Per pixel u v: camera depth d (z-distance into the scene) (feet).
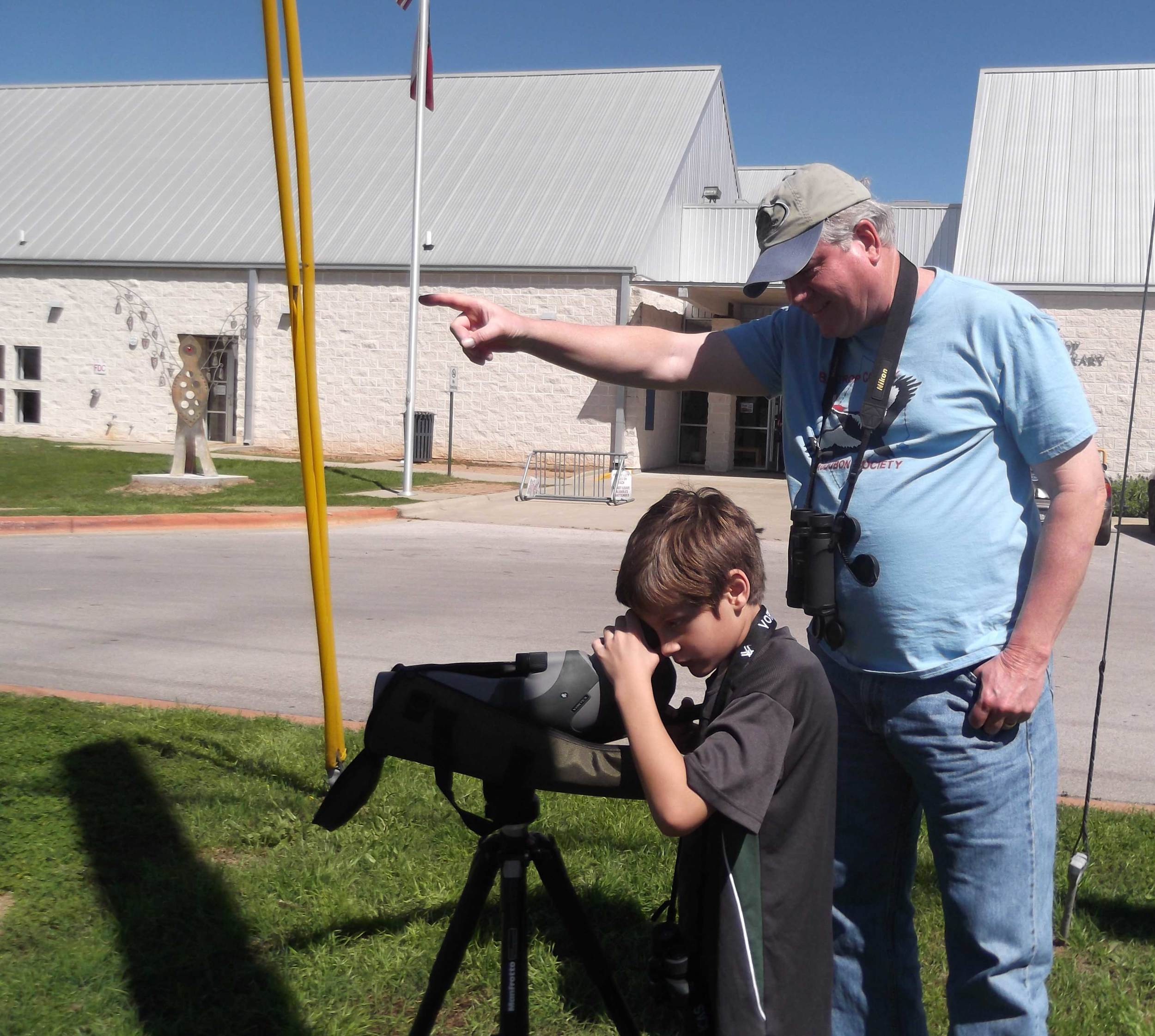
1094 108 82.84
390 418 78.18
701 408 84.23
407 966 10.45
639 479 71.31
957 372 7.67
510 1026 6.21
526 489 57.72
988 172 79.71
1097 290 69.67
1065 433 7.44
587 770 6.08
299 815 13.62
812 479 8.24
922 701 7.75
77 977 10.02
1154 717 20.12
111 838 12.83
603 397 74.18
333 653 14.62
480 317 8.74
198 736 16.52
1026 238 74.23
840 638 8.02
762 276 7.57
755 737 6.13
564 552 40.19
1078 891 12.12
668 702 6.76
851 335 7.96
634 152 83.30
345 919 11.23
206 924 10.97
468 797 14.24
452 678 6.24
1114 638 27.37
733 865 6.21
